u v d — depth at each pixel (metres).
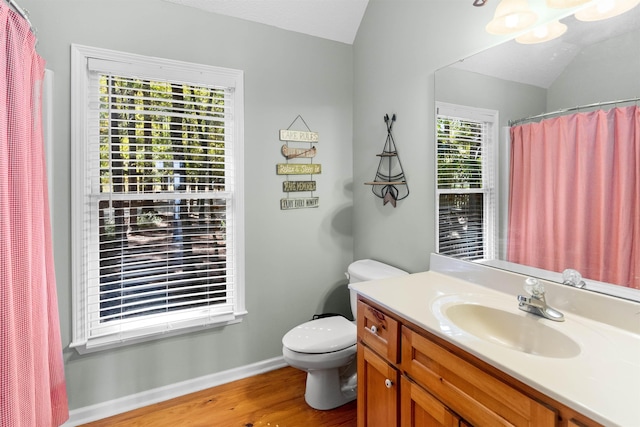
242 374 2.17
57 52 1.64
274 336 2.28
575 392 0.70
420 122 1.84
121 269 1.86
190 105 1.99
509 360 0.83
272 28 2.19
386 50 2.11
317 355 1.71
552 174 1.21
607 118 1.05
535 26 1.25
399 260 2.05
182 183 1.98
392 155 2.05
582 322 1.07
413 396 1.13
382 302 1.28
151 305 1.94
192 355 2.02
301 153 2.31
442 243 1.73
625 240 1.02
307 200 2.36
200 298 2.08
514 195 1.35
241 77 2.09
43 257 1.33
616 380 0.74
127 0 1.78
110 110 1.78
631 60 0.99
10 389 1.00
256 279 2.21
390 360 1.25
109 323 1.82
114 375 1.83
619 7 1.02
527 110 1.29
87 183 1.74
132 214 1.87
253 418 1.77
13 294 1.07
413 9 1.87
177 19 1.91
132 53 1.80
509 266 1.38
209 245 2.08
